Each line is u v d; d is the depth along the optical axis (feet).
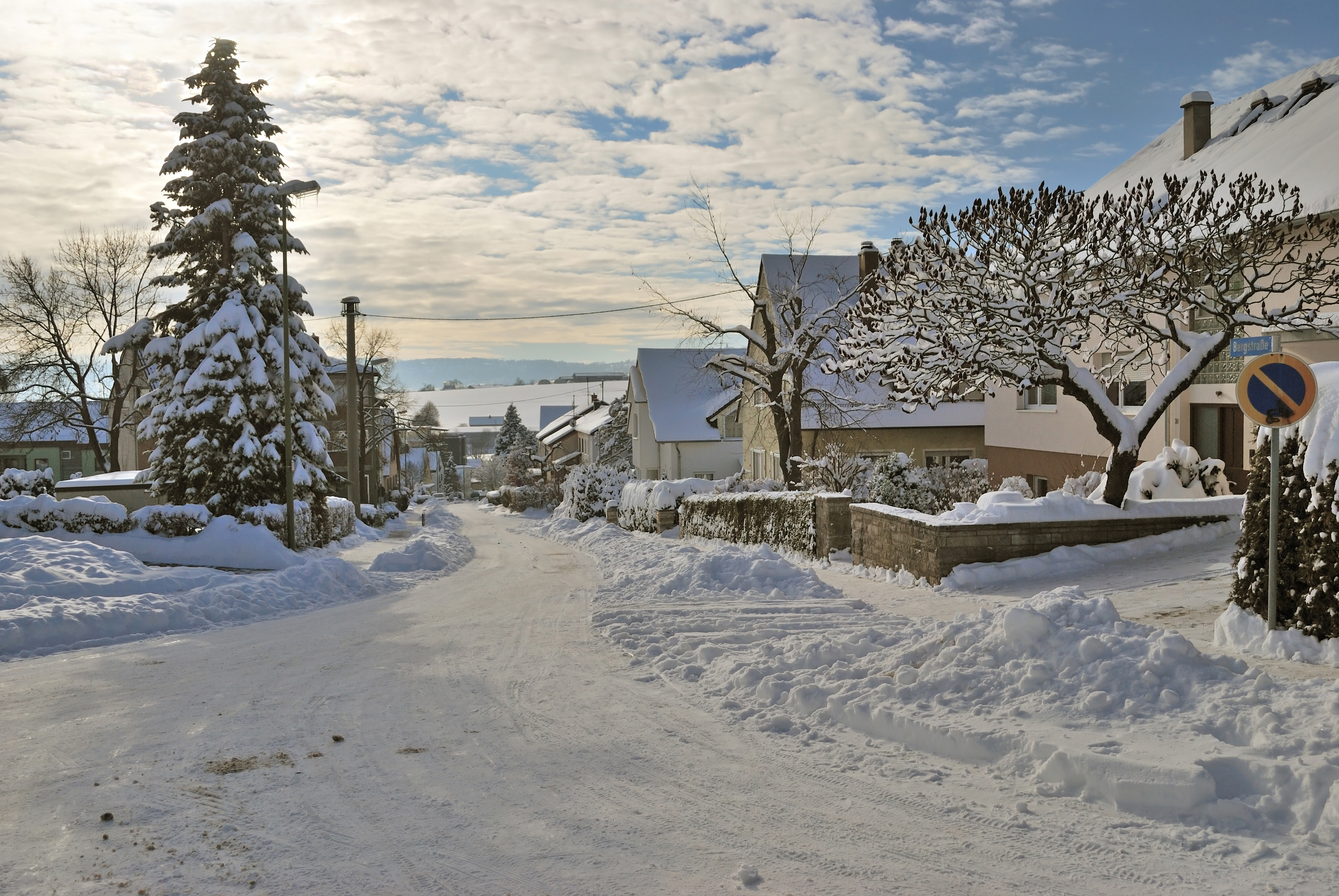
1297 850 15.52
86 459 214.28
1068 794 18.65
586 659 34.65
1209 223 48.16
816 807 18.72
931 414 115.03
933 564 49.96
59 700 29.12
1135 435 51.44
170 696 29.60
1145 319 52.13
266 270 95.91
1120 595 41.14
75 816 18.78
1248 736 19.34
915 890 14.90
